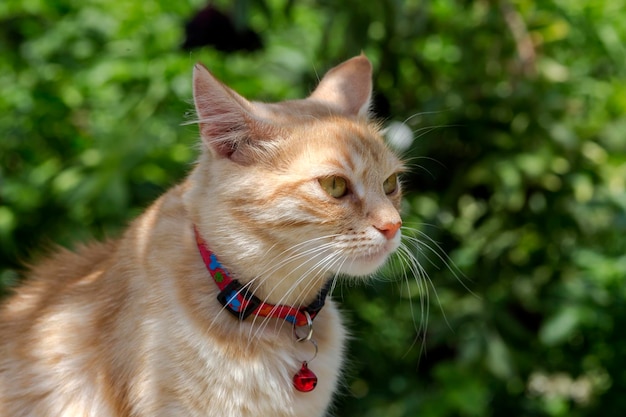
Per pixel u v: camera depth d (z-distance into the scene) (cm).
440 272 561
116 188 498
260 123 324
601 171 556
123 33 578
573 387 626
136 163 507
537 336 577
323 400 344
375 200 333
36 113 564
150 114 538
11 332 358
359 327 573
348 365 472
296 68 559
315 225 323
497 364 531
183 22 553
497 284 580
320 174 322
